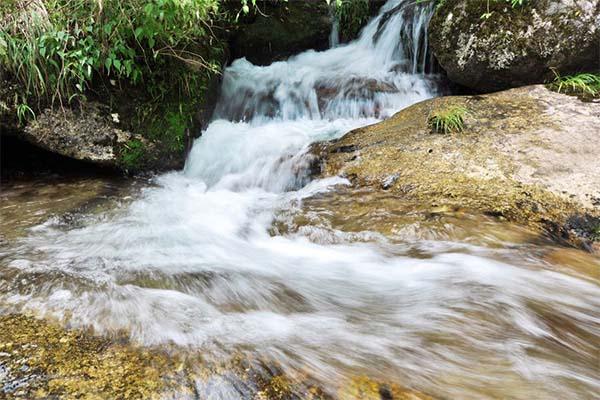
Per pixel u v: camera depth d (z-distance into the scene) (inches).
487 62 205.5
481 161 148.5
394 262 112.3
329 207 143.0
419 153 160.6
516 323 86.9
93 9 152.9
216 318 87.0
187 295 96.3
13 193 161.3
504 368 74.2
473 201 131.7
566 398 68.0
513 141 155.6
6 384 64.4
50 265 107.7
